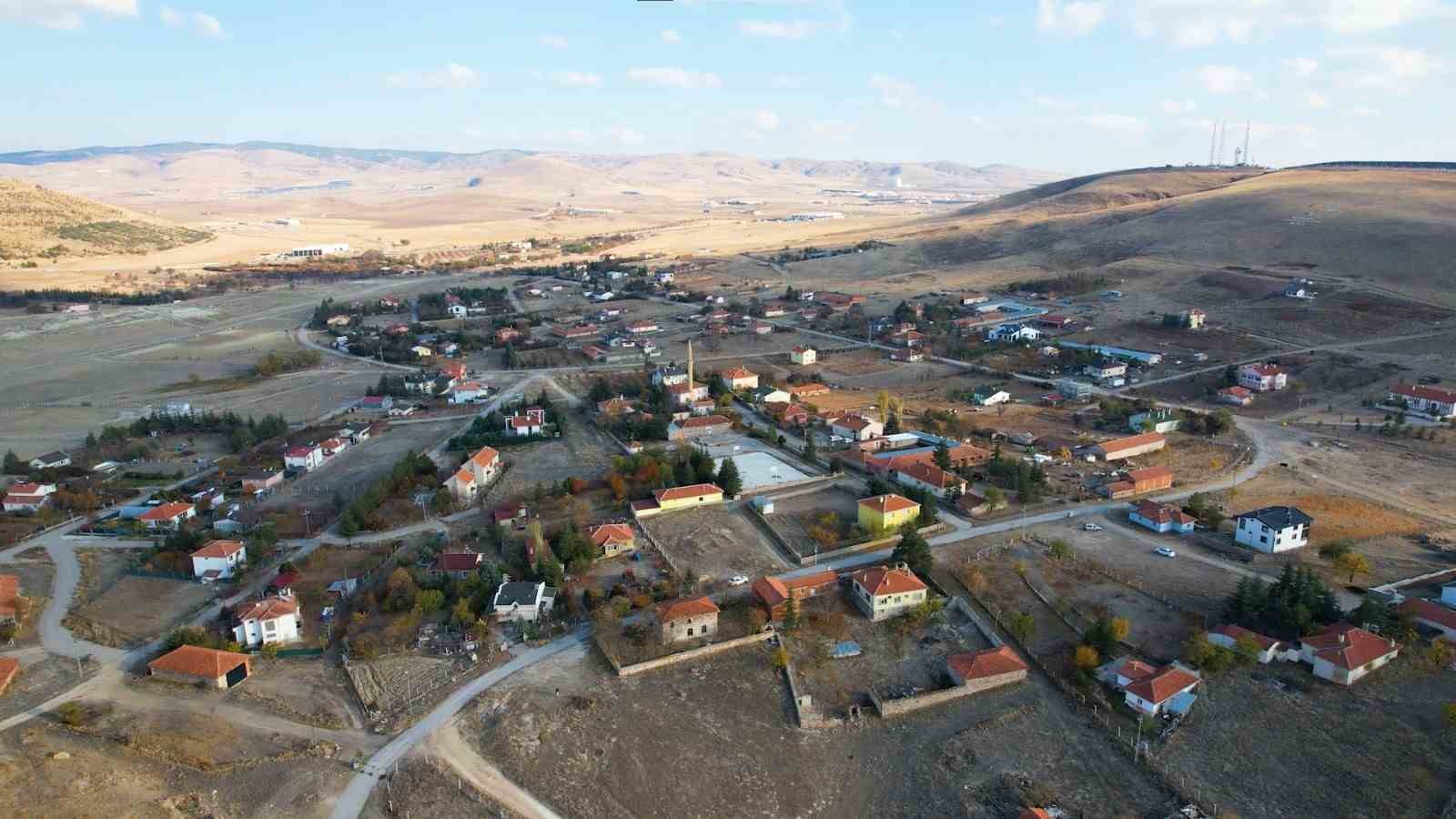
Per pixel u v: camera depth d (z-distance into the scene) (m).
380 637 120.19
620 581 134.25
